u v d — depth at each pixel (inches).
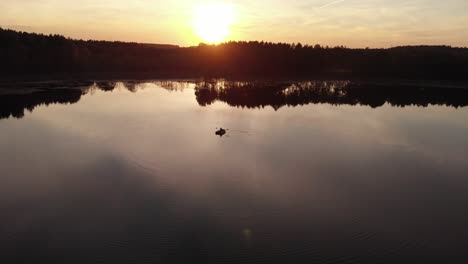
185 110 2573.8
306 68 6220.5
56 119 2212.1
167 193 1183.6
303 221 1024.2
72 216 1039.0
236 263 841.5
